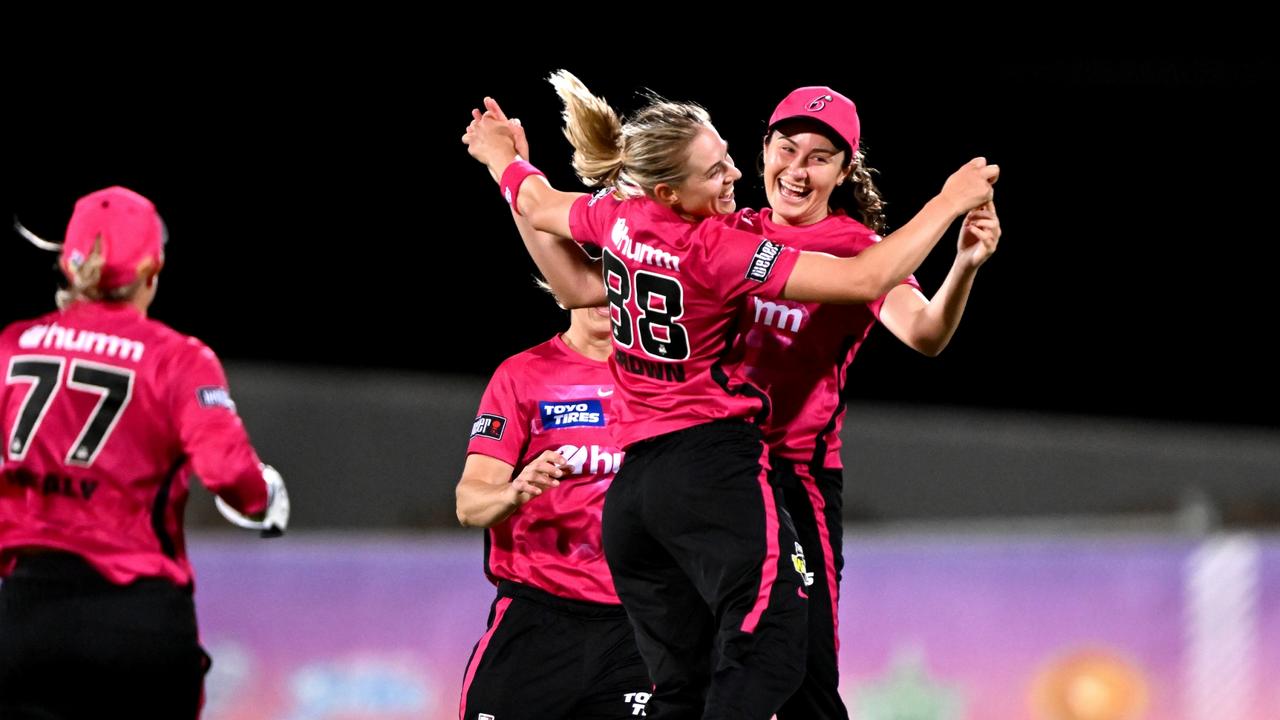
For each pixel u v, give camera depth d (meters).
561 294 15.20
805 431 13.19
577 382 16.23
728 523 11.95
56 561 12.59
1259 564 25.88
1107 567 25.66
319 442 34.28
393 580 24.31
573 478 16.02
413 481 34.53
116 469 12.70
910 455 36.06
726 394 12.40
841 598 25.11
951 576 25.36
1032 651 25.28
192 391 12.80
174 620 12.82
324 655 23.86
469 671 16.36
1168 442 36.19
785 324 12.77
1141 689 25.34
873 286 11.70
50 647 12.41
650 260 12.30
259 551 23.92
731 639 11.73
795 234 13.12
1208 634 25.59
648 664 13.12
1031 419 49.03
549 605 16.03
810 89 13.36
